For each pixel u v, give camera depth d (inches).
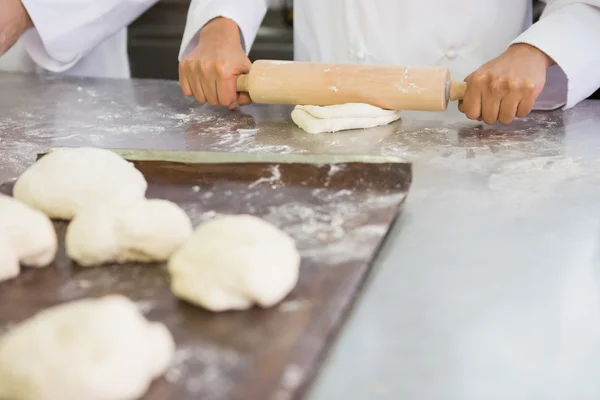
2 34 62.1
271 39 96.4
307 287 28.7
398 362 24.4
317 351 24.4
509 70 50.8
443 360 24.5
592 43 55.3
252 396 22.2
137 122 55.7
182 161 40.6
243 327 26.2
